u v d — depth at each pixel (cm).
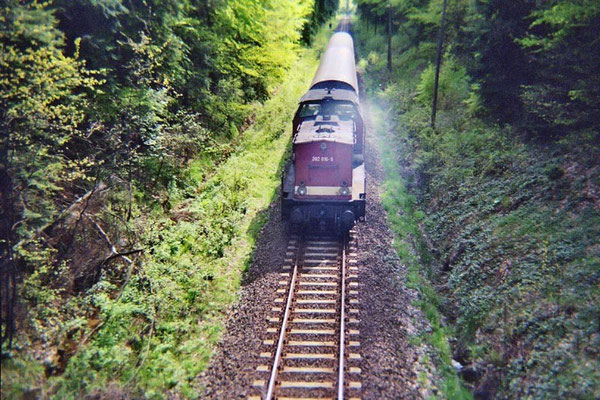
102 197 1009
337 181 1193
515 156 1314
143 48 1069
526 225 1061
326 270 1107
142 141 1252
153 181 1307
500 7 1370
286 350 863
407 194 1574
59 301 834
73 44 987
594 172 1049
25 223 786
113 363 789
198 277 1063
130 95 1077
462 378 859
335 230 1262
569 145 1140
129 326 877
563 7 1016
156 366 827
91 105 1014
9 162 754
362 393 761
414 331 938
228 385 796
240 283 1094
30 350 726
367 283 1050
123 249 1018
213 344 910
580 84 1003
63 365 762
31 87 755
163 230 1166
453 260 1187
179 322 943
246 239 1271
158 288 974
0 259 748
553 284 875
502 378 807
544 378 740
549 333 798
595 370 694
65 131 967
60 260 879
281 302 993
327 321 936
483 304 971
